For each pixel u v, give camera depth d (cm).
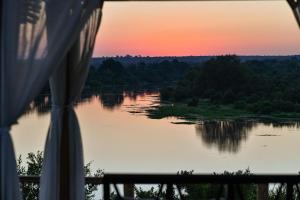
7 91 314
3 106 315
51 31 322
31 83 320
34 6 320
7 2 312
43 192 384
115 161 641
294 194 370
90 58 381
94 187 458
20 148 527
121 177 317
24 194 448
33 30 319
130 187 387
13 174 324
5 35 312
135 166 656
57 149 385
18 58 316
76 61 380
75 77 383
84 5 329
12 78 314
